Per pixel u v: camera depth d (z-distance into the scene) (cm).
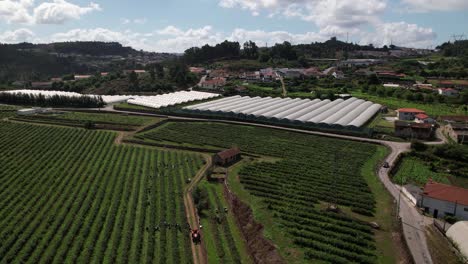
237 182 10194
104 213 8638
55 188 10162
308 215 8069
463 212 7856
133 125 17475
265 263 6650
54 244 7356
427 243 6869
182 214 8631
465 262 6156
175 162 12394
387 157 12312
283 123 17075
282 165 11544
